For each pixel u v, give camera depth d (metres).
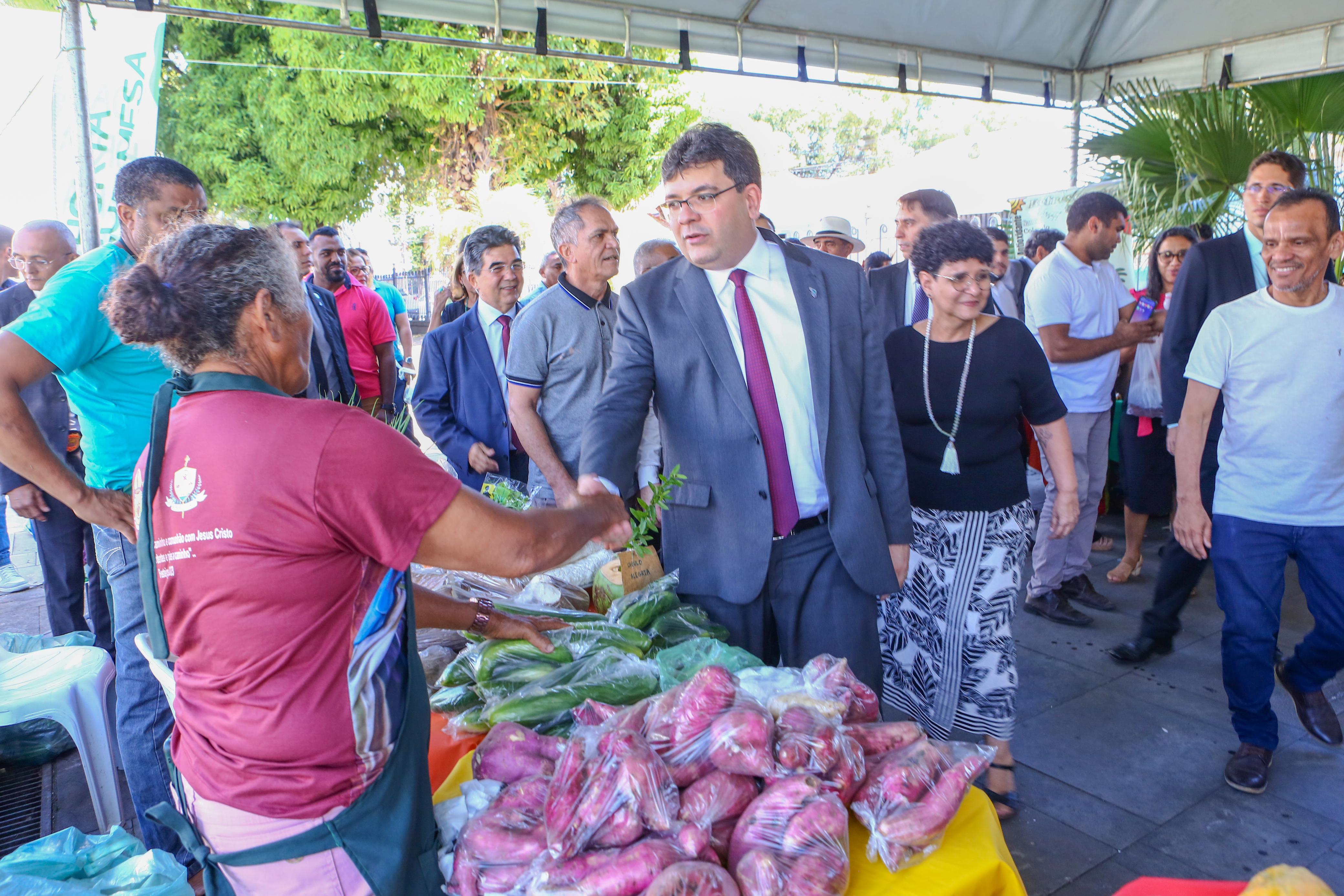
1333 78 5.54
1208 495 3.37
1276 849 2.59
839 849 1.29
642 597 2.25
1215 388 2.80
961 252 2.47
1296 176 3.16
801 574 2.27
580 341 3.03
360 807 1.27
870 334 2.29
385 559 1.23
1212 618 4.32
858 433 2.25
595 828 1.31
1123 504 6.18
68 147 3.93
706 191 2.04
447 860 1.44
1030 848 2.63
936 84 6.20
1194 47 6.13
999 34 6.01
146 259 1.31
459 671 2.02
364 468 1.19
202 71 13.20
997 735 2.71
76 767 3.26
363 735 1.27
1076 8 5.95
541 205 17.30
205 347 1.26
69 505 2.06
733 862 1.33
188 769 1.29
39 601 5.05
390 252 20.50
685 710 1.46
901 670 2.91
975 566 2.68
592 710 1.67
